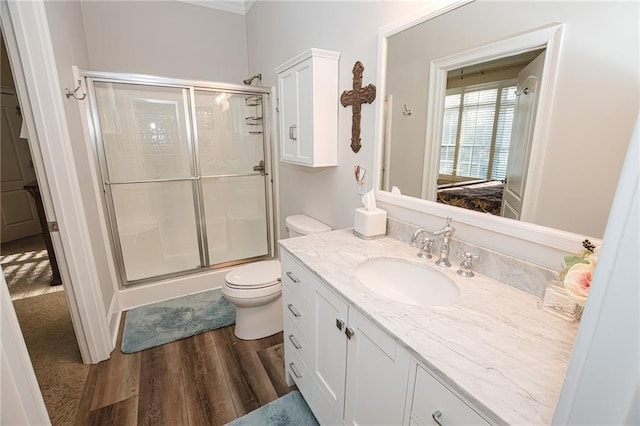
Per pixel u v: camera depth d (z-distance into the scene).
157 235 2.80
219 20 2.94
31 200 4.08
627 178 0.36
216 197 3.01
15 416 0.66
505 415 0.54
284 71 2.01
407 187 1.42
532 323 0.81
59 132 1.49
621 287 0.37
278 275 1.96
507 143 0.99
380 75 1.46
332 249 1.38
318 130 1.78
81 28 2.30
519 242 1.00
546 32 0.85
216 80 3.03
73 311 1.68
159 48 2.72
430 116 1.26
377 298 0.95
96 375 1.69
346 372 1.07
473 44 1.06
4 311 0.63
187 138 2.73
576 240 0.84
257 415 1.45
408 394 0.78
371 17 1.49
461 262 1.15
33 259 3.38
